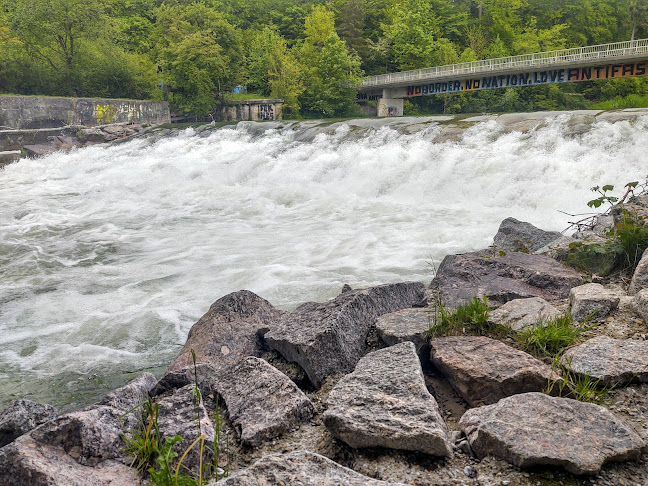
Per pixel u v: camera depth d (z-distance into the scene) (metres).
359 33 81.81
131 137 39.12
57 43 52.75
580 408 3.30
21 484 3.13
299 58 70.75
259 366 4.37
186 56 55.12
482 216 14.55
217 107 57.81
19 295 9.80
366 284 9.34
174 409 3.90
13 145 37.62
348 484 2.69
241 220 16.08
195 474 3.25
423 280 9.41
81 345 7.43
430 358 4.45
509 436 3.10
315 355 4.53
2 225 16.59
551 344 4.43
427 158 19.52
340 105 66.62
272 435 3.61
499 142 19.94
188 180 23.25
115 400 4.07
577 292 5.36
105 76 53.03
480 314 4.90
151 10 79.50
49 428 3.48
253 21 90.19
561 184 15.77
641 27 95.12
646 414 3.46
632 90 83.69
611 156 16.66
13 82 48.91
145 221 16.61
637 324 4.67
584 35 98.88
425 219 14.59
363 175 19.56
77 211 18.53
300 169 21.77
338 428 3.34
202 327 6.09
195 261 11.67
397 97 67.69
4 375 6.55
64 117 42.75
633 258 6.33
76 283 10.43
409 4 84.94
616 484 2.85
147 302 9.11
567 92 87.69
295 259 11.30
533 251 8.67
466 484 2.95
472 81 58.16
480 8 95.81
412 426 3.21
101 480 3.23
